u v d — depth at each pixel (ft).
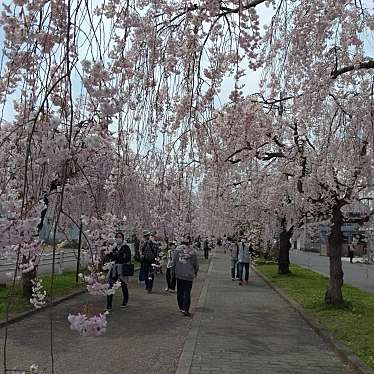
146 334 30.86
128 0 14.90
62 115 12.00
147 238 54.29
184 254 39.04
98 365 23.11
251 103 31.07
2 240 11.46
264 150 42.24
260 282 70.90
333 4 20.89
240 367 23.27
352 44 22.62
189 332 31.30
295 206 49.47
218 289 59.62
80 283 51.42
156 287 59.52
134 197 32.71
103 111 11.31
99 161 23.79
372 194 41.32
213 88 20.36
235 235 75.72
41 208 12.54
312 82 23.77
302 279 70.64
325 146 33.47
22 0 12.82
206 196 47.80
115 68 15.33
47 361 23.34
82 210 26.25
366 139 30.96
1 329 29.55
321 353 26.55
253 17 20.59
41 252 14.71
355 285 71.61
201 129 22.72
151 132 18.79
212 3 18.33
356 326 32.65
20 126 11.96
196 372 22.22
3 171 13.35
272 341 29.43
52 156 12.07
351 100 30.14
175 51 19.93
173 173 26.76
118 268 40.81
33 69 12.99
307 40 22.02
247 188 58.59
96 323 10.69
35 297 26.63
